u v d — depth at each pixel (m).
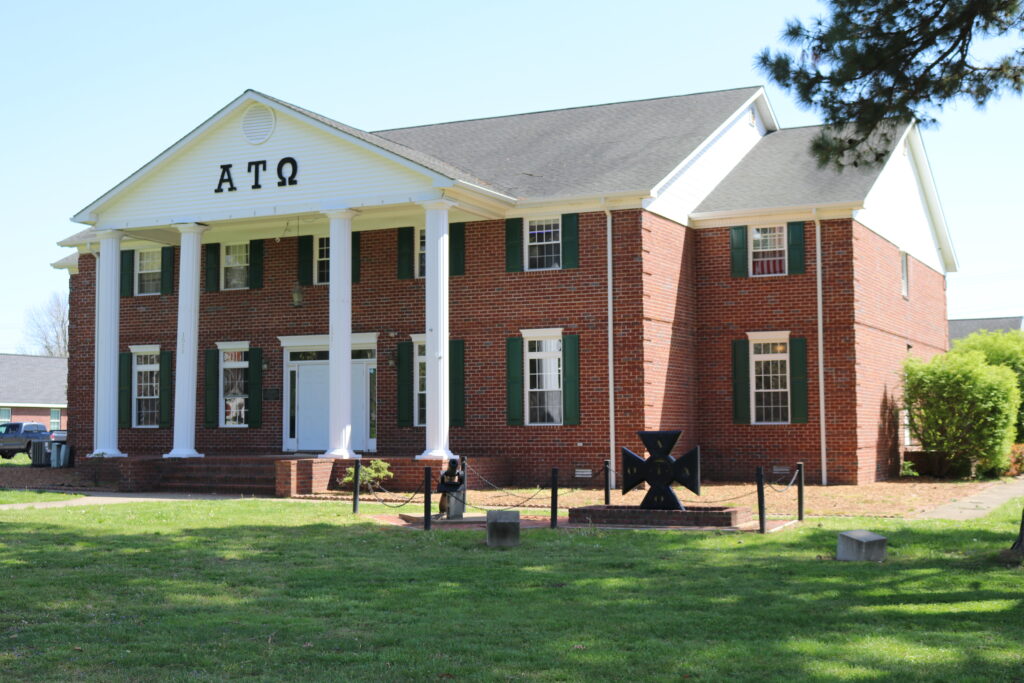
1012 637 10.05
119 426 32.97
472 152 31.95
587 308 27.02
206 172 28.05
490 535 15.63
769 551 15.09
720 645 9.70
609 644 9.73
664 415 27.20
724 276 29.06
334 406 26.16
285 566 14.05
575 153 30.08
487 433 27.97
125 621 10.75
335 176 26.64
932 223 36.56
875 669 8.89
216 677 8.69
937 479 28.89
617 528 17.59
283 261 31.11
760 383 28.67
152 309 32.75
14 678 8.63
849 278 27.64
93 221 29.30
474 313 28.36
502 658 9.25
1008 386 28.47
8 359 73.12
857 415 27.38
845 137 15.81
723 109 31.73
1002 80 14.86
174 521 18.84
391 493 24.67
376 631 10.27
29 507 21.44
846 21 14.77
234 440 31.42
